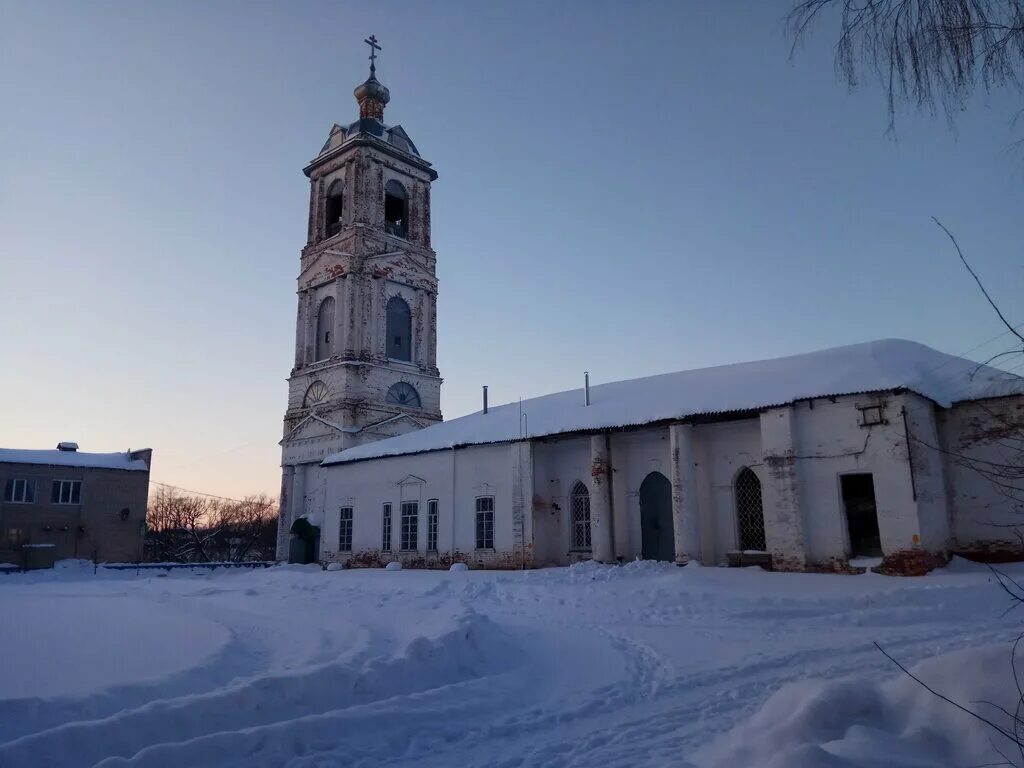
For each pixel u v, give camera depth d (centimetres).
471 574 2652
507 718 859
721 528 2516
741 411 2369
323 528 3841
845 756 557
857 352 2480
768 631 1453
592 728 819
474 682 1002
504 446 3075
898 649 1199
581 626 1586
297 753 711
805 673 1063
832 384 2231
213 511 9150
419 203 5300
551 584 2180
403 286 5050
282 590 2539
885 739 593
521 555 2905
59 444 5731
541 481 3008
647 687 1016
